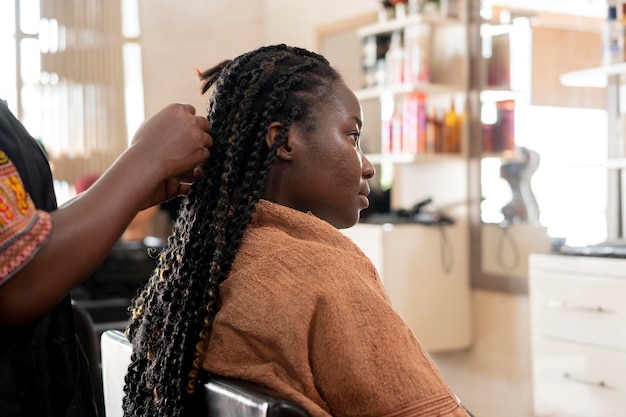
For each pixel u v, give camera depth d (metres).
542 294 3.01
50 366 0.81
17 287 0.70
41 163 0.82
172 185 0.89
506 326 3.70
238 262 0.91
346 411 0.84
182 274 0.94
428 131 3.81
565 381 2.91
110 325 2.21
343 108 0.98
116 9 5.93
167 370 0.92
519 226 3.59
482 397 3.86
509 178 3.62
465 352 3.94
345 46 4.55
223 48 6.02
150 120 0.81
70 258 0.71
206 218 0.94
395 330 0.85
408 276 3.72
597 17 3.20
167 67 5.98
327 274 0.86
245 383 0.84
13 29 5.73
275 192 0.97
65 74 5.81
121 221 0.75
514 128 3.59
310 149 0.96
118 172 0.77
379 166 4.20
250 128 0.96
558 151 3.38
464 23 3.81
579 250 2.88
